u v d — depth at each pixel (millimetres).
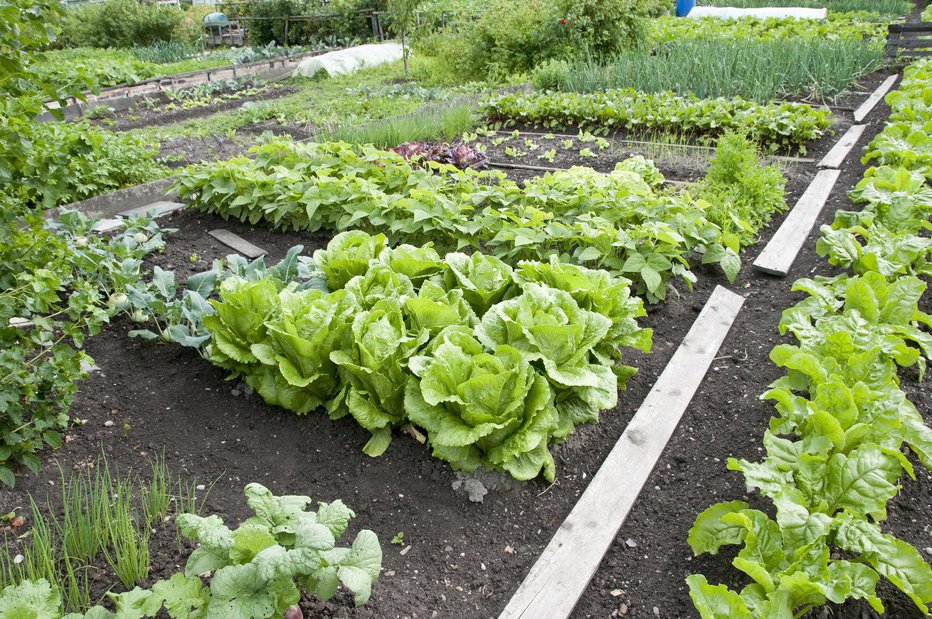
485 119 10250
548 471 3117
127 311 4508
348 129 8102
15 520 2924
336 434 3443
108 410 3682
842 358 3242
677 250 4781
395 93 12602
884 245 4312
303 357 3311
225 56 18219
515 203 5809
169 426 3576
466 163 7238
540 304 3299
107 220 6418
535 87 11570
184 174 6504
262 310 3551
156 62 17938
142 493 3061
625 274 4742
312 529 2117
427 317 3387
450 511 3000
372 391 3273
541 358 3127
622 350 4156
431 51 16953
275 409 3652
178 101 13391
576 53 12984
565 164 7754
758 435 3375
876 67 11828
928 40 12406
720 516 2617
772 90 9781
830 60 10539
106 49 19938
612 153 8078
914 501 2947
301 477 3219
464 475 3113
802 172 7137
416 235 5609
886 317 3705
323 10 20531
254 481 3209
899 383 3684
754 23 17453
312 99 12453
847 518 2424
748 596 2244
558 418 3146
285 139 7293
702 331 4277
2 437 3088
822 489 2549
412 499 3055
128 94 13469
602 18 13188
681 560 2736
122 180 7117
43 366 3193
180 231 6270
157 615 2453
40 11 3156
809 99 10008
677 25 17734
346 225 5672
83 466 3283
